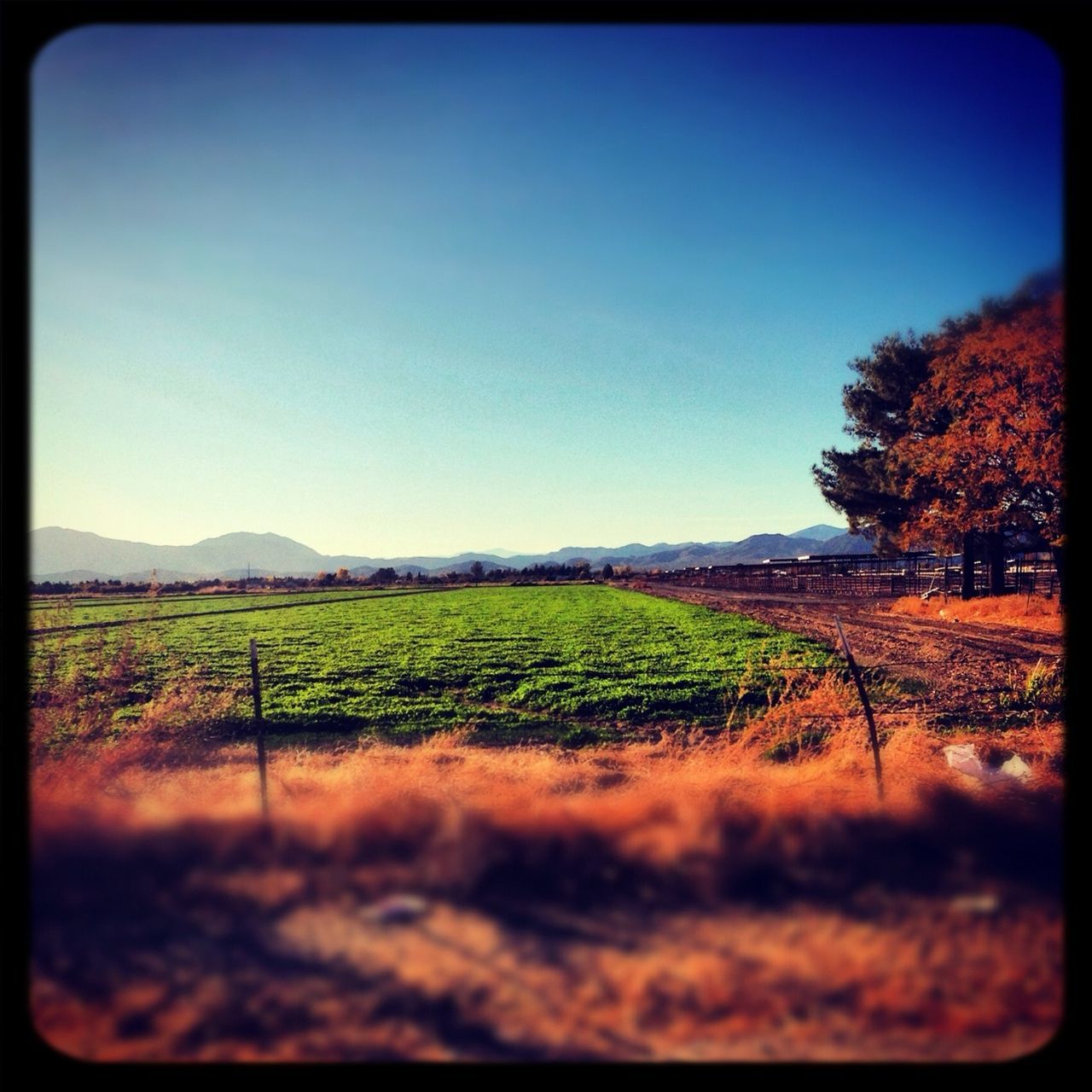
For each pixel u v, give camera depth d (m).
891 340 41.56
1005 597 36.31
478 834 6.88
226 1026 4.61
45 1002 4.88
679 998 4.87
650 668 23.88
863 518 45.59
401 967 5.26
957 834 7.18
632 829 7.15
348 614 54.41
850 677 17.67
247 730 15.82
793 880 6.50
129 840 6.98
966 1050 4.32
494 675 23.75
